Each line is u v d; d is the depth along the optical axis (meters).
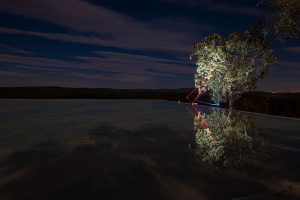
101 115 21.75
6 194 6.18
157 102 38.62
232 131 14.94
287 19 9.05
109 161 8.85
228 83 24.42
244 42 23.06
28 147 10.64
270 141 12.34
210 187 6.62
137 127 16.00
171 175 7.49
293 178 7.27
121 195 6.12
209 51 24.17
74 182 6.91
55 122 17.45
